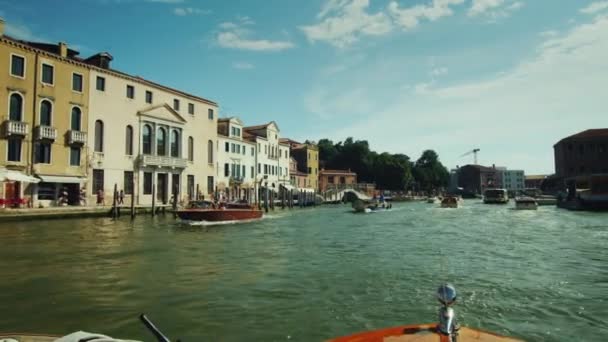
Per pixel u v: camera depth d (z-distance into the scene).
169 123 37.03
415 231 20.45
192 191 39.59
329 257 12.15
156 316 6.52
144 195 34.44
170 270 10.05
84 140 29.38
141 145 34.28
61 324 6.13
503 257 12.05
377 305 7.18
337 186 70.25
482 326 6.15
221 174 43.97
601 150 62.41
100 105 30.92
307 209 45.69
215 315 6.60
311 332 5.92
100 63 32.22
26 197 25.91
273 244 15.17
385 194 81.25
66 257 11.80
